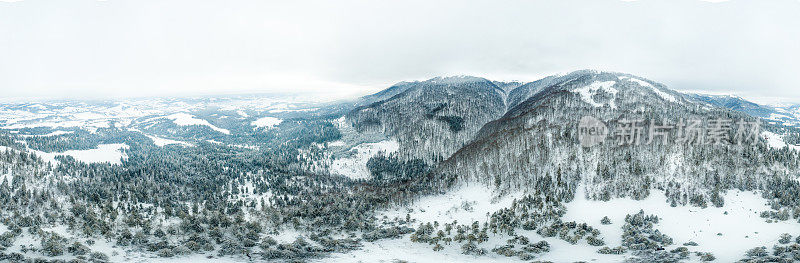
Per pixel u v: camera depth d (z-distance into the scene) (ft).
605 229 568.41
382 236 620.90
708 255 440.45
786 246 440.45
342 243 583.99
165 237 540.52
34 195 625.41
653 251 478.18
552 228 571.69
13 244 461.78
